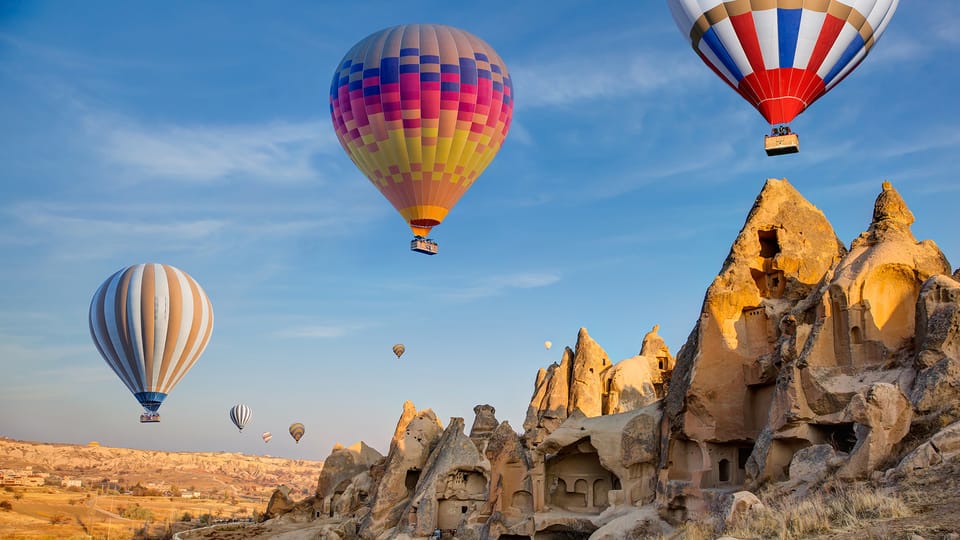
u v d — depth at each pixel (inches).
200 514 5644.7
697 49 1711.4
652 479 2001.7
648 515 1806.1
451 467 2659.9
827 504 1101.7
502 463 2252.7
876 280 1566.2
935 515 957.2
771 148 1551.4
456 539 2289.6
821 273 1873.8
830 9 1569.9
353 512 3152.1
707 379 1806.1
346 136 2185.0
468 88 2096.5
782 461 1526.8
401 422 3326.8
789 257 1876.2
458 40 2149.4
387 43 2123.5
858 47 1624.0
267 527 3238.2
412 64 2080.5
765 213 1942.7
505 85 2182.6
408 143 2094.0
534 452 2202.3
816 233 1910.7
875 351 1524.4
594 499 2174.0
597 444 2102.6
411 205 2170.3
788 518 1052.5
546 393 2989.7
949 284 1428.4
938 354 1357.0
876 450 1229.7
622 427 2096.5
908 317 1556.3
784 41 1576.0
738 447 1798.7
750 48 1599.4
